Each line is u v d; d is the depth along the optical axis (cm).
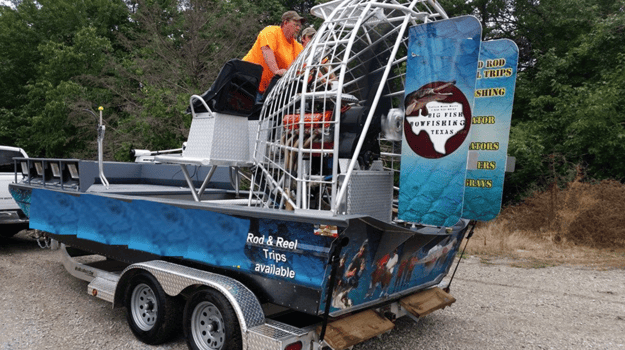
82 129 2091
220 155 463
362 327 378
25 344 453
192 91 1611
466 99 333
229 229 394
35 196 627
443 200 344
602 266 847
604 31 1322
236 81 462
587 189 1077
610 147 1203
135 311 472
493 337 502
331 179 385
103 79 2061
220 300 378
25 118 2342
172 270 424
